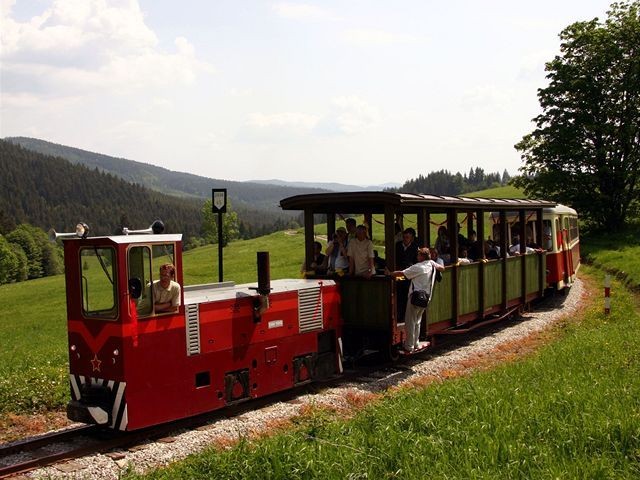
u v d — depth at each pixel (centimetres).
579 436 689
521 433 709
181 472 688
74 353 944
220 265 1417
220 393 1019
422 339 1345
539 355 1248
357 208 1388
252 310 1082
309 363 1198
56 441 912
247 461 671
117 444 879
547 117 4406
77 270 934
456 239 1460
